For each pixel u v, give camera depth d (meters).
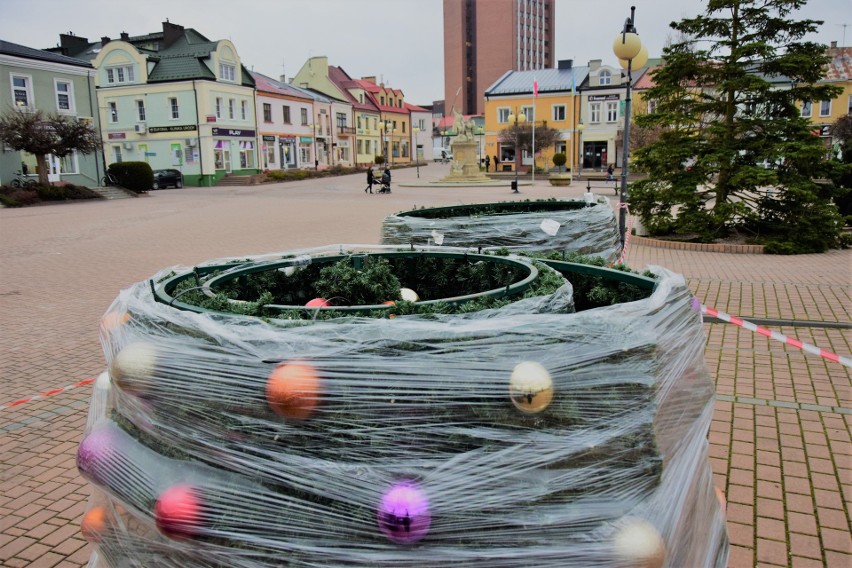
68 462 4.55
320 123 55.88
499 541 1.93
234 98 44.59
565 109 50.97
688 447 2.40
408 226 7.71
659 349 2.27
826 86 12.99
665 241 13.89
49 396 5.80
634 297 3.34
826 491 3.81
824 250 12.84
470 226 7.55
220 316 2.33
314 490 1.99
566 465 2.01
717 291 9.17
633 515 2.03
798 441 4.47
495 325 2.13
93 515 2.48
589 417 2.05
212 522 2.03
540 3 115.62
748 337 6.98
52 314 8.84
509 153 54.00
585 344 2.12
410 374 2.01
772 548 3.28
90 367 6.62
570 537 1.95
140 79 42.88
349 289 3.22
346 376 2.02
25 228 19.03
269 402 2.03
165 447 2.20
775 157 12.55
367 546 1.94
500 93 53.03
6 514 3.88
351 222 19.09
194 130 42.22
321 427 2.01
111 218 21.88
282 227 18.22
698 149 13.67
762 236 13.48
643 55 10.30
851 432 4.60
